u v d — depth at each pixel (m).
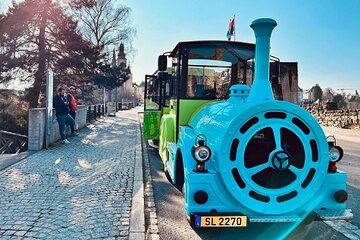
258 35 4.10
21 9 21.28
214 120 4.20
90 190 5.66
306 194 3.73
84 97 26.56
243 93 4.55
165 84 7.62
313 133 3.73
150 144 10.73
